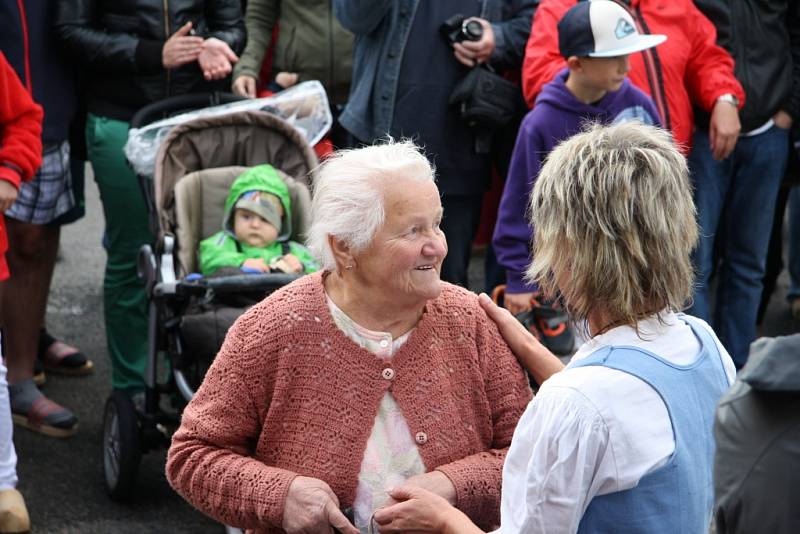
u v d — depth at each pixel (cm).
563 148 205
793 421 155
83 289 680
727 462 160
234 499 237
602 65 411
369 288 235
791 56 516
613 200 192
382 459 237
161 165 430
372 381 237
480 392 245
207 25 531
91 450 487
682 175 198
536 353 249
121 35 497
